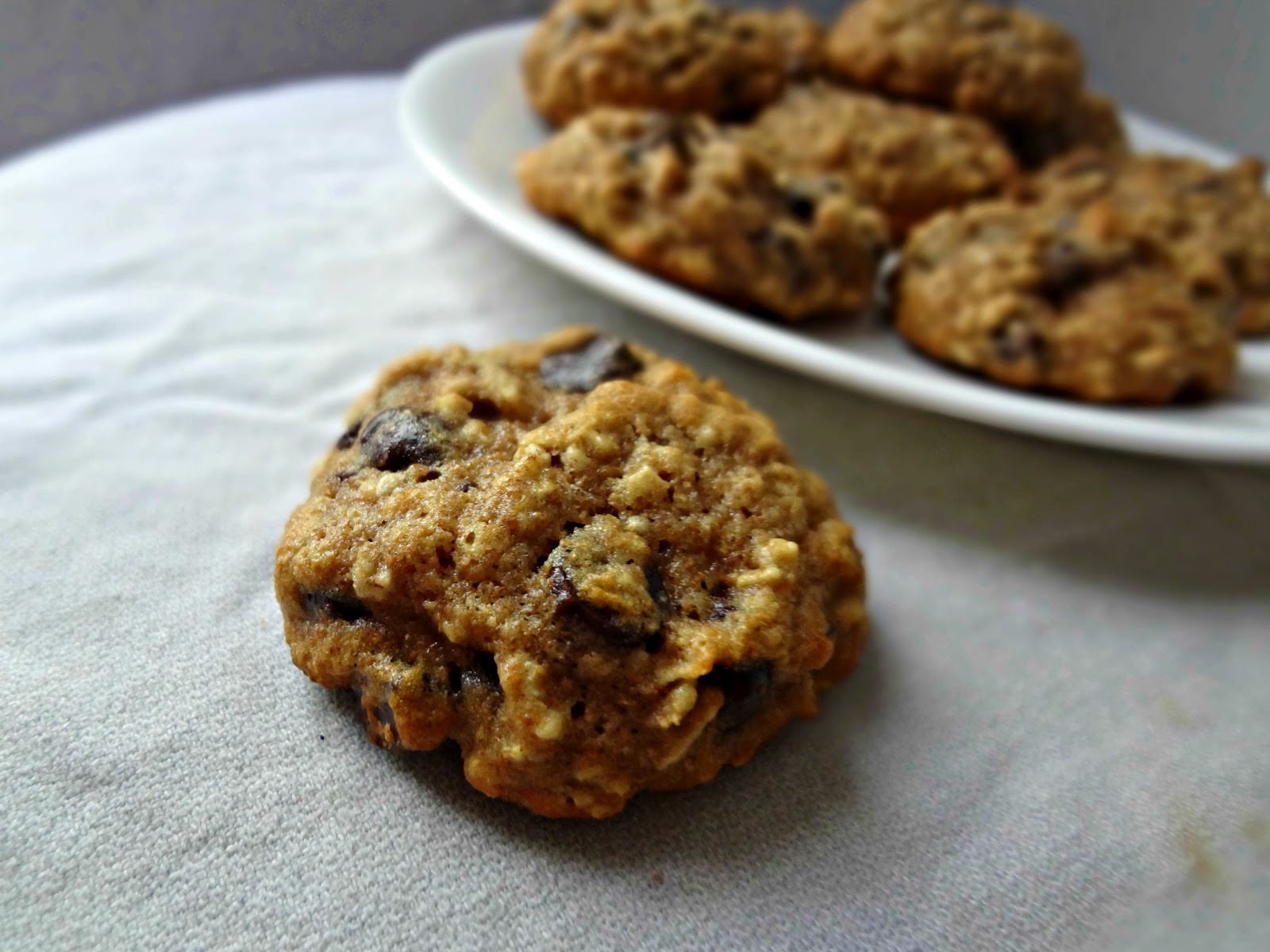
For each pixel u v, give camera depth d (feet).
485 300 0.68
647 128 0.66
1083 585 0.54
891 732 0.46
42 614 0.47
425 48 1.09
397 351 0.63
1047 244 0.63
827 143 0.73
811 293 0.63
